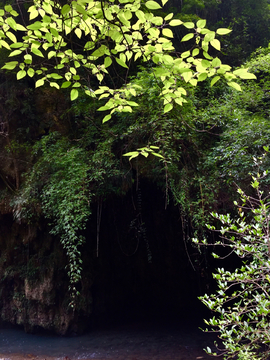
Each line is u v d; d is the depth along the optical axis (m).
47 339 7.68
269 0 9.68
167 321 8.98
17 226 7.87
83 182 5.59
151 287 10.12
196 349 6.65
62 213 5.37
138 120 5.48
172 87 2.72
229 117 5.72
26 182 6.27
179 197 5.60
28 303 8.09
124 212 8.90
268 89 6.24
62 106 6.90
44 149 6.20
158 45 2.44
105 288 9.25
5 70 6.55
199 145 5.86
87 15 2.43
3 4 6.70
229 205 5.37
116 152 6.03
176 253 9.35
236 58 8.27
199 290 9.30
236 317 2.35
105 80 6.97
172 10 8.02
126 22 2.31
